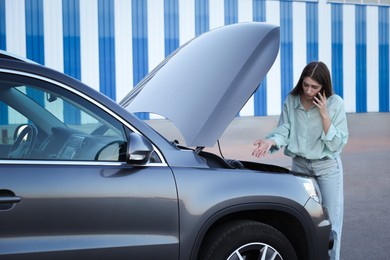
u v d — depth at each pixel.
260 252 3.01
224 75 3.20
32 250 2.43
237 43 3.35
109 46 21.61
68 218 2.52
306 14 24.80
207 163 3.09
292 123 3.78
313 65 3.56
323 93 3.60
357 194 7.17
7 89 2.63
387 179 8.41
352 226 5.47
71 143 2.66
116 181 2.63
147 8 22.11
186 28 22.75
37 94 2.64
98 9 21.38
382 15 26.17
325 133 3.62
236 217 3.12
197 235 2.76
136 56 22.02
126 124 2.77
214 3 23.16
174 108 3.20
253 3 23.83
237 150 12.76
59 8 20.78
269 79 24.23
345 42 25.53
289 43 24.58
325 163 3.76
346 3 25.45
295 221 3.10
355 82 25.83
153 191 2.69
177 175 2.77
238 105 3.11
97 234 2.58
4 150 2.53
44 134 2.65
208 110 3.07
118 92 21.78
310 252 3.13
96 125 2.73
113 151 2.71
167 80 3.45
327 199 3.79
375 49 26.11
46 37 20.64
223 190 2.84
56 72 2.69
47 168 2.54
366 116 23.83
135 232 2.65
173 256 2.72
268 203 2.94
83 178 2.58
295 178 3.12
